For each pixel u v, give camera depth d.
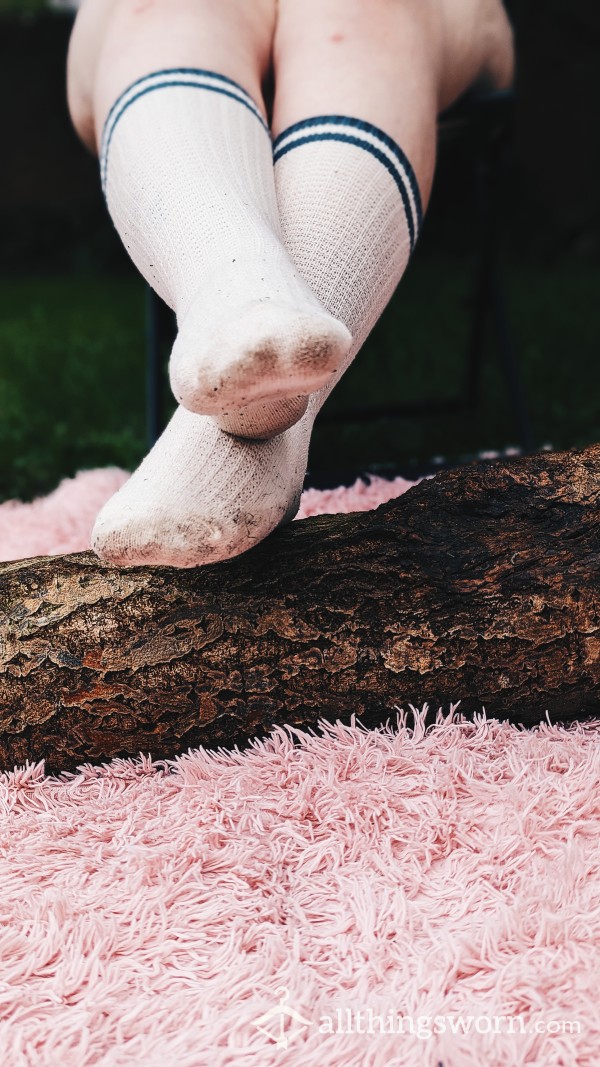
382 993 0.72
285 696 0.87
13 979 0.73
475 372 1.58
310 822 0.82
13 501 1.37
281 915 0.77
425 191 0.99
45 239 4.73
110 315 3.22
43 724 0.87
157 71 0.94
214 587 0.86
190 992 0.72
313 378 0.76
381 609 0.86
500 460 0.89
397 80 0.97
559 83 4.18
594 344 2.35
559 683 0.87
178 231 0.86
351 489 1.21
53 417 1.95
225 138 0.90
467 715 0.89
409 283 3.34
